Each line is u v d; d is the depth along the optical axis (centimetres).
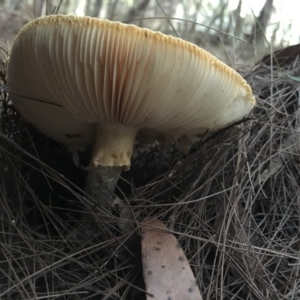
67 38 12
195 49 12
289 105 23
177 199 18
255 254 17
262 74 26
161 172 21
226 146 19
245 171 20
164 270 14
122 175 21
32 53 13
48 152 20
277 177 20
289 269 16
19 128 19
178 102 14
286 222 19
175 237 16
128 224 17
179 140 19
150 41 12
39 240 16
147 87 13
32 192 17
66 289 15
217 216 18
